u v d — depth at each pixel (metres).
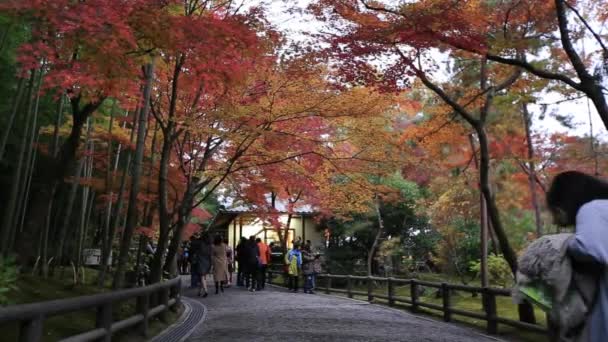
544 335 8.78
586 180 2.15
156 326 9.42
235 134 10.58
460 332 9.74
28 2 6.07
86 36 6.36
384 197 14.58
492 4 9.05
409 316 12.18
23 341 3.97
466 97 11.56
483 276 13.77
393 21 8.69
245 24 8.38
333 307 13.60
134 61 7.67
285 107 10.58
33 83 9.75
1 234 9.28
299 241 21.62
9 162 13.15
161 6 7.34
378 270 22.83
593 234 1.90
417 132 12.32
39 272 11.47
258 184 14.88
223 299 15.52
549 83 10.61
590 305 1.95
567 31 8.02
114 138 13.35
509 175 16.66
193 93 11.33
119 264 9.50
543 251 2.08
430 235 22.20
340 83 9.91
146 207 15.04
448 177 16.86
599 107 7.82
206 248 16.53
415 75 9.65
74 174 14.15
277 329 9.58
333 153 12.29
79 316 8.84
